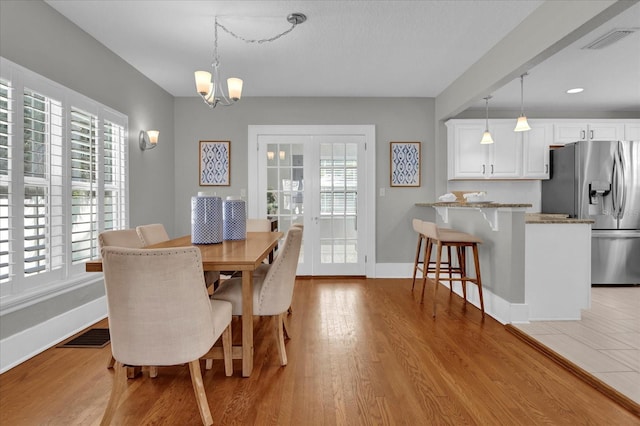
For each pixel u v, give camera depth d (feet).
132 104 12.06
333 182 15.74
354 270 15.84
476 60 11.55
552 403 5.90
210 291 12.93
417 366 7.20
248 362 6.75
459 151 15.12
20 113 7.35
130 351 4.93
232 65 11.97
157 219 13.91
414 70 12.44
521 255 9.67
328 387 6.39
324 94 15.20
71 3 8.26
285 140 15.64
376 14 8.76
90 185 9.50
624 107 16.19
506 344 8.35
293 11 8.63
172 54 11.07
